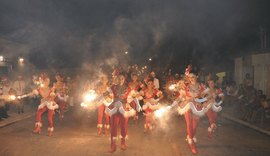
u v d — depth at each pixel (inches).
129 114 339.0
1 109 551.5
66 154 318.3
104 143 370.6
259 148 348.2
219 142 377.4
